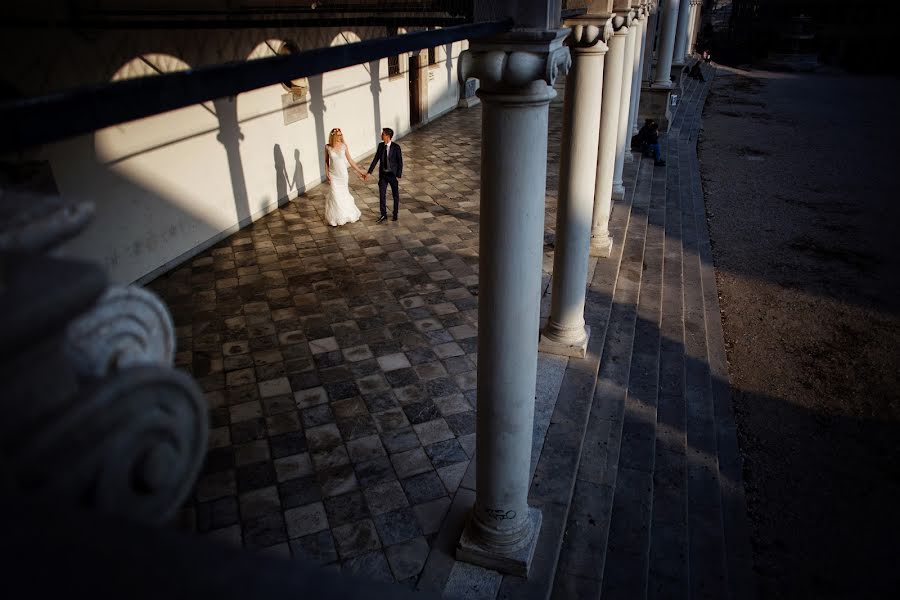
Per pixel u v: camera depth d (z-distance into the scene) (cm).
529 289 358
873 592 512
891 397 764
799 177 1642
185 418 87
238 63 135
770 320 942
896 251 1190
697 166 1702
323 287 840
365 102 1485
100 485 73
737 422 716
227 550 52
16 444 63
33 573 49
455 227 1055
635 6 911
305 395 613
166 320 104
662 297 953
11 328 54
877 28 3666
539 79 308
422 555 440
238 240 1000
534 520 462
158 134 830
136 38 614
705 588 490
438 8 394
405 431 562
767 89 3080
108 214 762
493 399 384
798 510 594
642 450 610
